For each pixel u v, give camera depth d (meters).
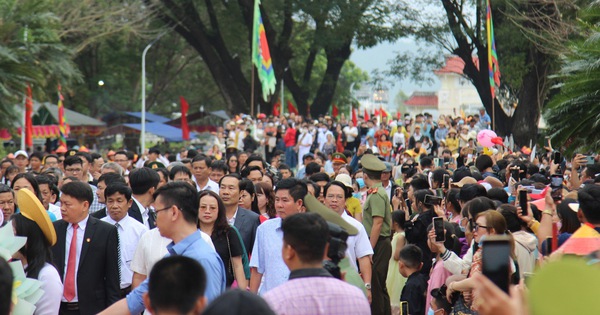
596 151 17.44
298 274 8.04
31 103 43.88
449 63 121.19
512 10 59.00
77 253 13.22
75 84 86.12
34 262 11.09
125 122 86.00
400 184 28.38
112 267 13.32
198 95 105.50
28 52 39.00
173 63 97.88
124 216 14.45
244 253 13.84
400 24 73.69
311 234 7.98
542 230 11.61
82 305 13.11
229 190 15.51
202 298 6.95
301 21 82.94
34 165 27.77
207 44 80.06
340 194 14.61
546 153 31.25
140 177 15.71
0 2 39.09
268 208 17.73
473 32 69.19
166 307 6.86
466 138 47.62
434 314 12.73
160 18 78.56
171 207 10.23
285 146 57.00
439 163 29.59
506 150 38.03
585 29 17.73
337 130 58.88
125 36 70.50
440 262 13.28
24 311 10.10
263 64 54.38
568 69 17.03
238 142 55.28
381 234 17.97
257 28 54.38
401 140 55.34
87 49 86.44
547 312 4.65
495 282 6.03
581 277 4.62
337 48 78.81
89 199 13.30
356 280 10.57
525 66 61.53
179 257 7.04
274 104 82.06
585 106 16.81
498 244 6.07
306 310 7.86
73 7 62.28
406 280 16.38
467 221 14.15
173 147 83.12
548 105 17.25
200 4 81.81
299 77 90.31
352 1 73.75
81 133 73.25
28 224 11.09
